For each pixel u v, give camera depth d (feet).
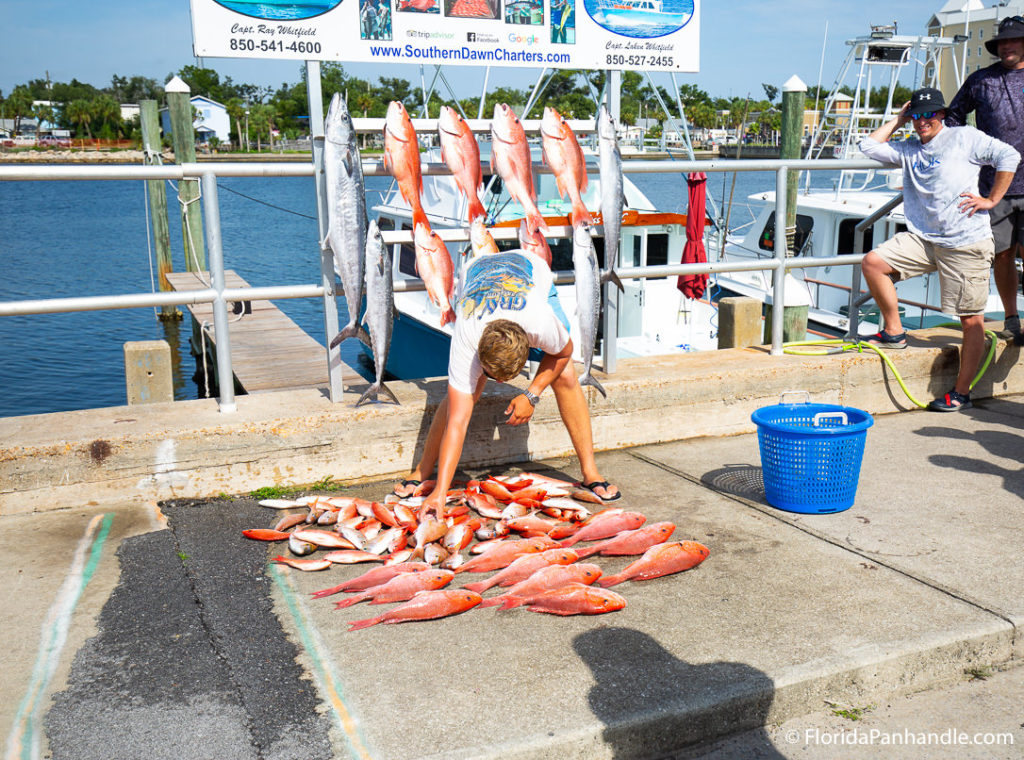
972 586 10.68
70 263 79.15
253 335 37.11
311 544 11.59
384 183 125.90
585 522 12.59
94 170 12.60
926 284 34.81
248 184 253.24
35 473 12.72
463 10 14.38
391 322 13.71
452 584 10.96
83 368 45.39
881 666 9.07
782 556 11.61
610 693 8.44
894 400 18.58
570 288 32.07
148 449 13.21
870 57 43.19
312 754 7.59
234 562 11.47
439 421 13.53
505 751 7.61
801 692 8.75
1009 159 16.48
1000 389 19.65
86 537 12.12
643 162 15.64
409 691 8.54
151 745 7.72
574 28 15.28
